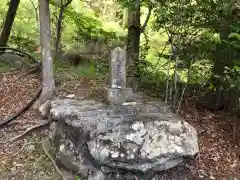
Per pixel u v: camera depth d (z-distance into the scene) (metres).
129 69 5.77
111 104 4.62
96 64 7.02
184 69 5.38
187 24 4.74
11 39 8.90
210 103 5.56
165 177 4.00
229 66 4.82
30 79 6.43
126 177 3.87
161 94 5.69
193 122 5.15
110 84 4.67
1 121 5.22
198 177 4.11
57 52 7.39
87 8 9.95
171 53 5.27
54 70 6.61
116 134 3.85
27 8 9.93
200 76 5.52
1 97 5.88
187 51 4.90
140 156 3.70
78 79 6.36
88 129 3.99
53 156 4.40
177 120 4.14
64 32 8.53
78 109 4.48
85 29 8.09
